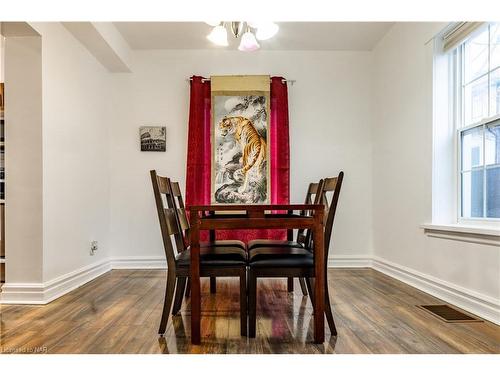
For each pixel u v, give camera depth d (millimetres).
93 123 3770
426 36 3051
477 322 2238
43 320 2305
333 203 2107
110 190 4234
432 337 1993
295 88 4344
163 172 4266
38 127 2770
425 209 3043
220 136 4156
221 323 2252
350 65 4367
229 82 4172
